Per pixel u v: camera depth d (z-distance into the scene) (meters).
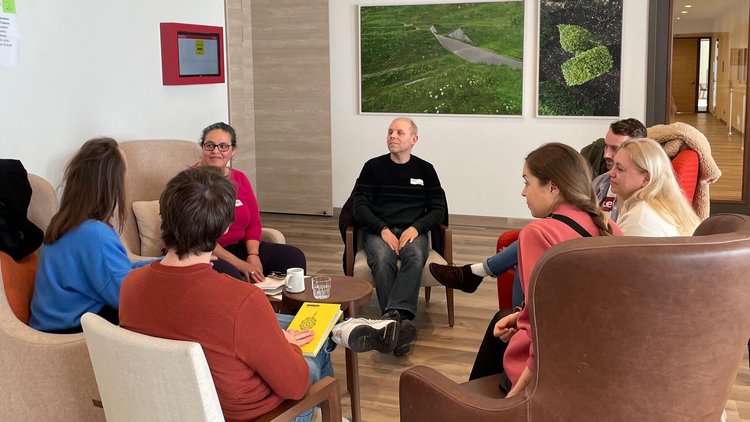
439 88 6.91
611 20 6.36
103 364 1.82
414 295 3.85
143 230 3.55
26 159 3.03
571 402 1.70
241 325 1.80
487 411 1.85
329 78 7.18
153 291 1.83
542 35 6.54
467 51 6.77
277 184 7.58
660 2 6.27
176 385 1.69
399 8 6.89
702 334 1.59
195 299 1.80
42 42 3.08
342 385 3.44
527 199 2.35
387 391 3.36
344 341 2.65
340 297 3.12
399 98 7.04
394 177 4.29
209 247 1.83
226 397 1.85
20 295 2.61
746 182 6.37
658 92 6.42
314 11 7.11
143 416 1.78
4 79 2.90
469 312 4.47
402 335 3.70
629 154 2.65
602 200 3.70
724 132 6.38
